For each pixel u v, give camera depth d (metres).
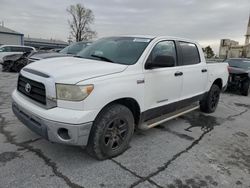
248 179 3.06
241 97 9.22
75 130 2.75
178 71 4.29
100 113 3.03
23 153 3.32
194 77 4.80
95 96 2.85
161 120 4.21
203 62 5.26
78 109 2.77
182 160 3.43
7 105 5.72
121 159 3.32
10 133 3.97
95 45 4.42
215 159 3.54
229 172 3.20
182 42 4.65
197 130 4.75
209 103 5.84
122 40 4.19
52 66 3.23
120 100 3.31
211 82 5.61
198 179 2.97
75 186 2.68
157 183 2.84
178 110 4.88
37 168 2.97
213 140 4.29
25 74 3.27
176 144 3.98
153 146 3.83
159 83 3.83
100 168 3.06
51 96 2.80
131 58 3.62
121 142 3.40
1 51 17.38
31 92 3.11
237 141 4.32
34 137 3.84
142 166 3.19
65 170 2.97
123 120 3.32
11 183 2.65
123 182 2.81
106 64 3.38
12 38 38.31
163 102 4.05
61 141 2.82
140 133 4.37
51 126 2.76
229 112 6.46
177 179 2.94
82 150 3.49
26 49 18.59
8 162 3.07
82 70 3.02
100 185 2.73
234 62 10.80
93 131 3.00
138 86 3.42
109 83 3.02
